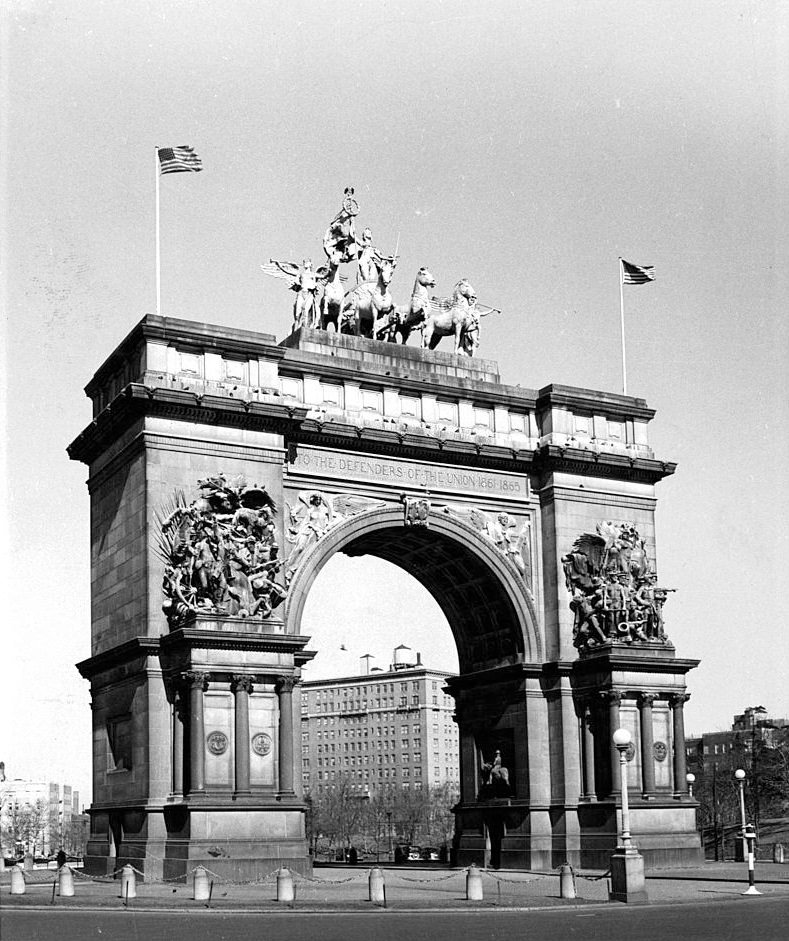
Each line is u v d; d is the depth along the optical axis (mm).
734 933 38344
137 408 64688
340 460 70688
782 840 103000
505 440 76188
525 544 75875
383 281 77312
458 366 77312
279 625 63625
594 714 72625
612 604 73562
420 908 46438
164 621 63219
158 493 64062
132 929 38719
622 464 77438
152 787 61438
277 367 69188
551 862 72375
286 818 61656
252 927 39906
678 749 72688
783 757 138500
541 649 74938
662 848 70125
